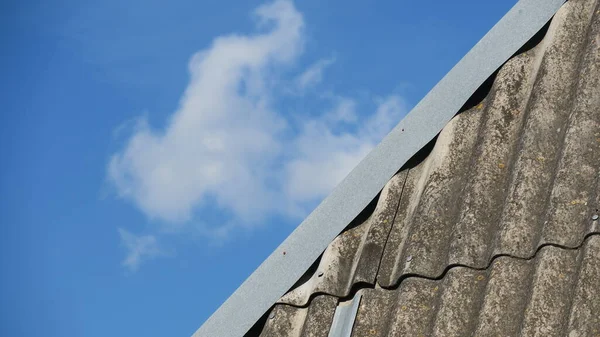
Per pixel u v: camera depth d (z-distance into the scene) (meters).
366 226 3.69
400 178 3.67
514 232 2.99
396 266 3.32
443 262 3.14
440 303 2.99
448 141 3.55
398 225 3.50
